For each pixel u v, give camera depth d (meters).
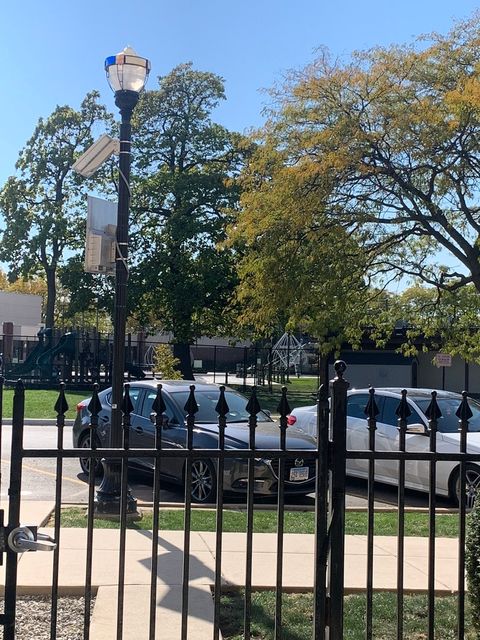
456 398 10.20
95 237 7.49
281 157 16.61
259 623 4.38
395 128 15.11
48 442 14.63
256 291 17.36
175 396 9.66
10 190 37.84
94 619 4.38
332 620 3.38
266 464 8.46
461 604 3.53
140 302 34.50
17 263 38.38
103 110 38.59
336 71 16.03
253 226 16.69
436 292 18.58
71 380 30.52
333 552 3.39
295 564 5.70
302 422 11.06
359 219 15.91
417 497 9.86
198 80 35.50
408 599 5.02
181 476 9.09
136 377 34.94
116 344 7.56
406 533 7.10
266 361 43.47
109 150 7.67
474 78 14.27
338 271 16.17
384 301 18.70
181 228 32.25
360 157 15.35
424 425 9.40
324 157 15.34
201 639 4.09
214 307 33.94
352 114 15.91
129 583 5.08
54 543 3.25
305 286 16.23
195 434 8.81
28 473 10.60
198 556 5.91
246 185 17.91
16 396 3.23
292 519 7.57
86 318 63.56
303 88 16.16
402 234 16.41
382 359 31.03
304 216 15.63
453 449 8.87
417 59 15.63
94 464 3.46
